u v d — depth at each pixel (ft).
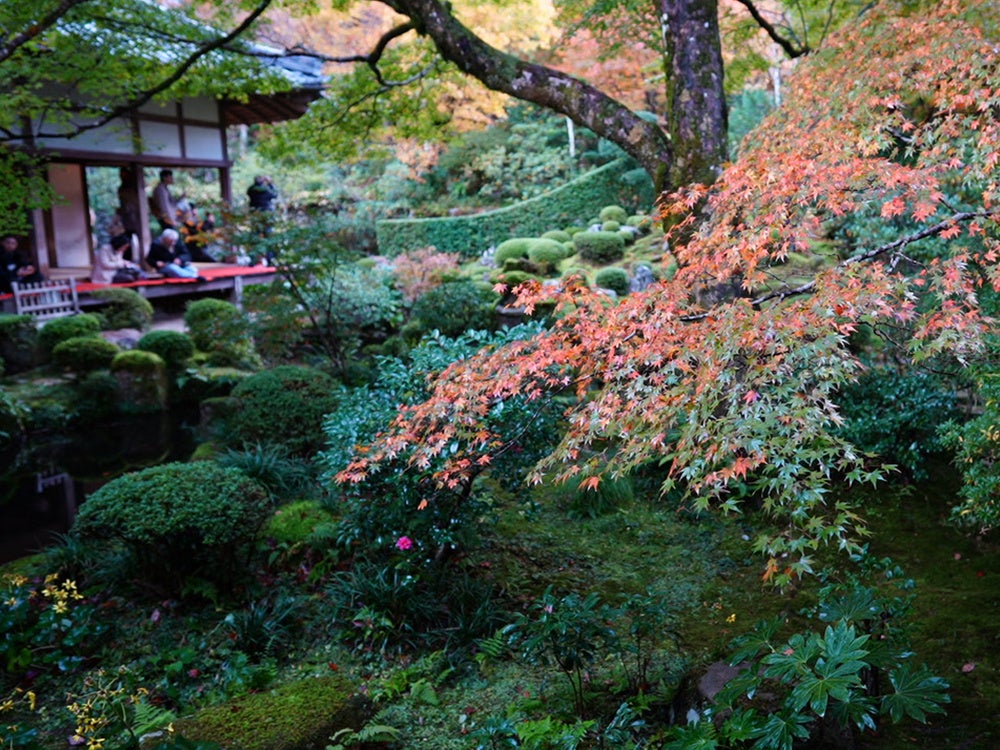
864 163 9.71
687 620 16.14
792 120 13.85
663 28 20.16
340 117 29.60
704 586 17.49
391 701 13.83
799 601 16.31
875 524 19.30
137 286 45.21
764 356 8.64
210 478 17.38
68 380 35.14
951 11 12.91
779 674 8.79
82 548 18.63
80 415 33.68
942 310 8.76
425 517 16.19
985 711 11.60
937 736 10.95
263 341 33.65
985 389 13.88
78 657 15.10
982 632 14.08
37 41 26.58
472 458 13.34
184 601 17.24
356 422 17.19
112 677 14.85
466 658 15.12
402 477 15.87
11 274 40.63
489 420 15.25
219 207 32.86
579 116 21.17
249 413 24.77
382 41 25.36
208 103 51.11
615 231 54.13
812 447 8.61
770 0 40.16
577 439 9.71
